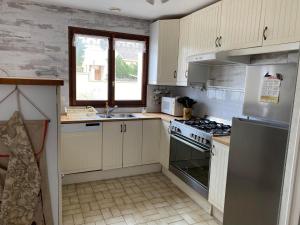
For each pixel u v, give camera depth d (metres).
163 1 2.62
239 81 2.77
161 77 3.46
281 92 1.58
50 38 3.12
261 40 2.03
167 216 2.38
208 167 2.38
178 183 3.04
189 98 3.52
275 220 1.57
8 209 1.15
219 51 2.38
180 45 3.31
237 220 1.90
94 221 2.26
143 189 2.96
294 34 1.75
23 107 1.20
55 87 1.24
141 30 3.65
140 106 3.87
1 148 1.17
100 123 3.04
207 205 2.47
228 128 2.64
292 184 1.31
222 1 2.49
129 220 2.29
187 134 2.73
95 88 3.53
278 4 1.87
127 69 3.71
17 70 3.01
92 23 3.33
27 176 1.18
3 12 2.86
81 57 3.37
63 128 2.83
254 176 1.72
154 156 3.45
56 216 1.33
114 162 3.20
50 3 3.03
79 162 2.99
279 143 1.52
